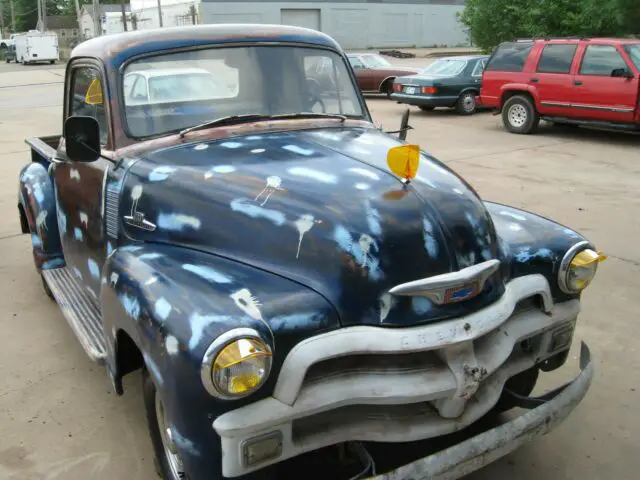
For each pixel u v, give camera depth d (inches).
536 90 485.7
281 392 83.9
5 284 213.2
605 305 190.1
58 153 163.0
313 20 1790.1
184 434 84.2
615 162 390.6
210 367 79.1
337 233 93.1
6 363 160.9
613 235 251.8
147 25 1854.1
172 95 130.0
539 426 97.3
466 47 1934.1
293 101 140.3
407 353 91.9
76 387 149.9
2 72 1391.5
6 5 3622.0
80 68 144.9
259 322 83.1
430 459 88.2
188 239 107.6
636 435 131.7
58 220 171.6
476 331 91.7
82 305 149.9
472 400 98.5
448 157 408.5
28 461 124.0
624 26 687.7
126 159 124.5
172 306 87.0
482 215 103.4
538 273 109.0
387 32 1892.2
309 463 110.0
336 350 85.8
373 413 92.8
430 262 94.0
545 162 391.2
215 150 119.0
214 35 136.7
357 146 119.5
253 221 100.3
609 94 444.8
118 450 127.5
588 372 107.5
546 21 784.3
